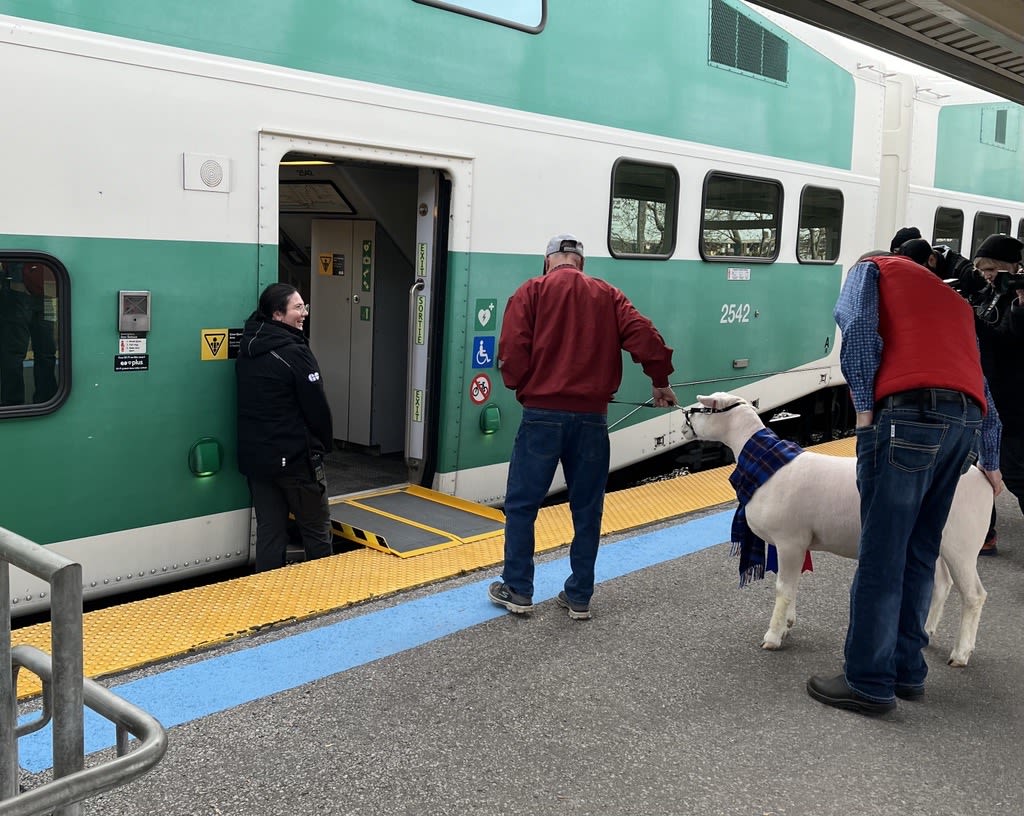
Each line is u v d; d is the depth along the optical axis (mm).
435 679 3588
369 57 4738
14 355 3771
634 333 3994
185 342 4270
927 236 9477
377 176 5984
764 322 7656
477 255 5398
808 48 7684
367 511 5301
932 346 3254
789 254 7801
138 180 4016
